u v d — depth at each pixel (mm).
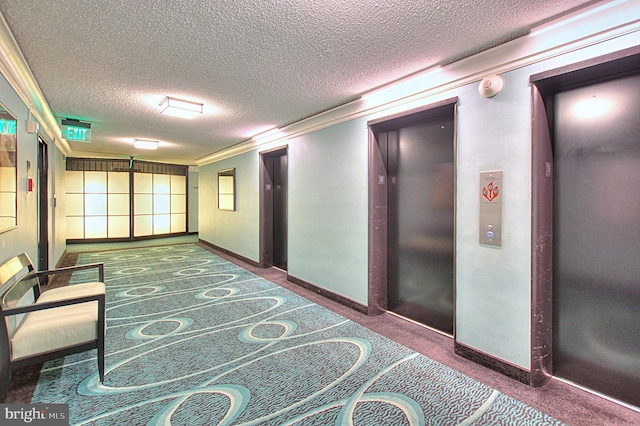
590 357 2082
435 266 3080
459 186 2555
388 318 3393
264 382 2197
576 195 2105
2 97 2330
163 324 3215
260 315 3479
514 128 2195
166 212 10102
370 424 1784
